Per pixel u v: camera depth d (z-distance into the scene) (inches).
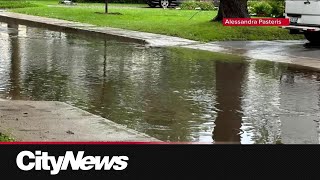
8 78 465.1
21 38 767.7
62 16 1101.7
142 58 605.0
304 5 730.8
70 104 377.1
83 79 469.7
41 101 375.2
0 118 315.3
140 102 387.9
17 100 378.9
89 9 1316.4
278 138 306.2
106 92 419.2
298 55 657.6
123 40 783.1
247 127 328.5
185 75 502.3
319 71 545.0
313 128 328.8
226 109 373.1
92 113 354.0
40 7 1384.1
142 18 1099.9
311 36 778.8
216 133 313.1
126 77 484.1
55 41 745.0
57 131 293.1
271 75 515.2
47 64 543.2
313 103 397.7
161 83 460.1
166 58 610.5
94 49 673.0
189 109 370.6
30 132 288.4
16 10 1266.0
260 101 400.8
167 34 828.6
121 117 345.4
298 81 486.6
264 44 768.3
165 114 355.3
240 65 572.7
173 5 1566.2
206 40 791.1
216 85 457.1
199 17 1160.2
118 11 1277.1
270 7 1200.2
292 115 361.1
